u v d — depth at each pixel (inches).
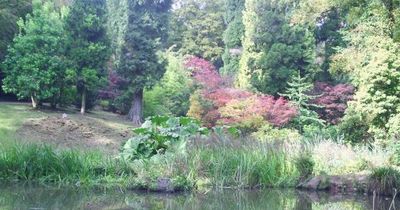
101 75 647.1
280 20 760.3
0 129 498.9
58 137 515.5
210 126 645.3
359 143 461.1
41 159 310.5
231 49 925.2
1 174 305.3
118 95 730.8
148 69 725.9
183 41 1101.1
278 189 325.1
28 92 590.6
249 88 729.6
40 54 585.9
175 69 816.9
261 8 771.4
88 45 631.8
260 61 737.6
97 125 594.9
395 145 369.4
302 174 349.7
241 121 603.2
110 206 221.8
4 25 633.0
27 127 523.2
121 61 728.3
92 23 635.5
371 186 316.5
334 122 684.1
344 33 601.0
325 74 759.7
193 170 315.0
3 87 592.1
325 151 371.9
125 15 738.2
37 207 208.5
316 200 277.3
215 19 1110.4
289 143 392.8
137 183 290.4
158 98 802.8
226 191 301.4
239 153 348.8
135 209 215.2
